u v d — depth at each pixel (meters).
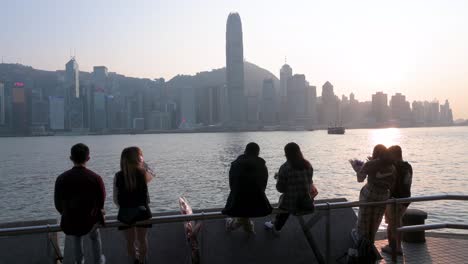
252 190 5.95
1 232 5.12
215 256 6.43
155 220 5.62
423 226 7.20
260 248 6.66
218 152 131.50
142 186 5.61
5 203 44.19
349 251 6.59
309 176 6.40
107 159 107.25
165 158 107.62
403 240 8.52
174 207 39.84
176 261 6.32
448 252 7.82
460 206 32.38
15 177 70.69
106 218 6.48
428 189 49.09
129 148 5.68
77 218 5.28
